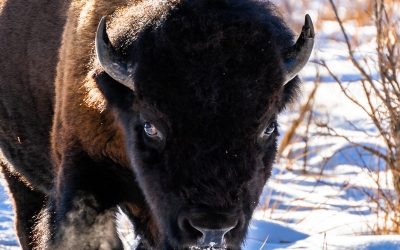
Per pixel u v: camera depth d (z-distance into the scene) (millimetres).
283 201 26156
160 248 16609
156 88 14703
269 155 15820
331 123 33562
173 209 14664
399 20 29734
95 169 16875
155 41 14969
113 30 16141
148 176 15320
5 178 20406
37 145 19172
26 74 19125
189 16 15031
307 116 33594
